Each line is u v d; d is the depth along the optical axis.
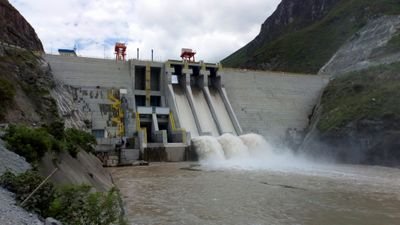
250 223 24.31
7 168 17.52
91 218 14.83
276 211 27.77
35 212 14.29
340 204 30.31
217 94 84.88
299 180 43.50
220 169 54.47
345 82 87.19
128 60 77.44
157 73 82.50
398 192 35.88
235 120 78.62
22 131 22.64
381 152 63.28
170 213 26.77
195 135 73.12
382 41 104.25
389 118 64.31
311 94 95.31
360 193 35.34
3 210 12.78
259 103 87.19
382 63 93.12
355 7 148.25
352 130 68.50
